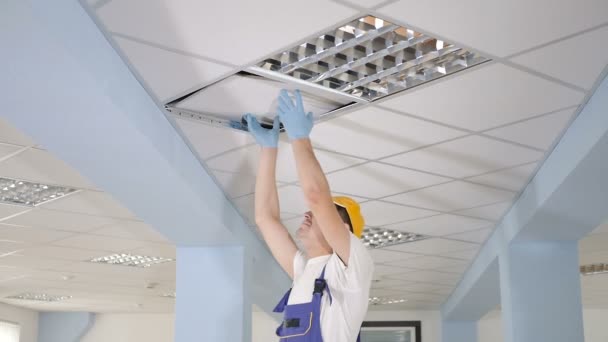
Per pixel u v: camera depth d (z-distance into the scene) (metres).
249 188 5.49
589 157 4.17
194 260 6.42
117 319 15.01
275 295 8.90
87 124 3.46
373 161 4.97
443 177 5.36
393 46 3.35
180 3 2.88
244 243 6.36
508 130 4.39
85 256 8.57
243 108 3.95
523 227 5.93
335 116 4.12
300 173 2.51
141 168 4.15
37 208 6.27
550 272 6.43
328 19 3.02
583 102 4.02
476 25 3.12
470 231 7.20
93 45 2.98
